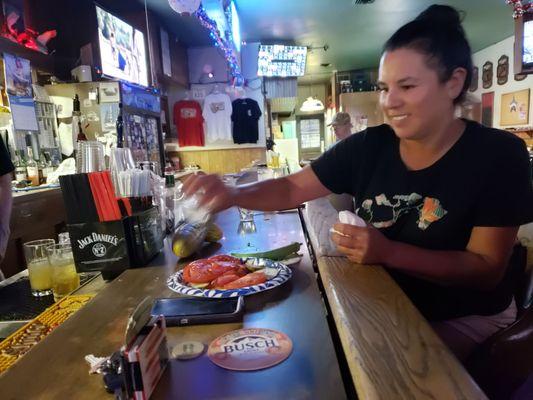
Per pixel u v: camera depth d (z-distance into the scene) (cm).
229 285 94
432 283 111
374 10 524
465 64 101
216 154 686
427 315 113
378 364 54
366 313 70
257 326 79
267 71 676
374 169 121
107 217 114
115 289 102
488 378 89
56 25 405
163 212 150
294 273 109
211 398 59
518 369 87
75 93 384
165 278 109
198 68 667
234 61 491
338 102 998
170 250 136
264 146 686
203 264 103
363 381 50
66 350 73
